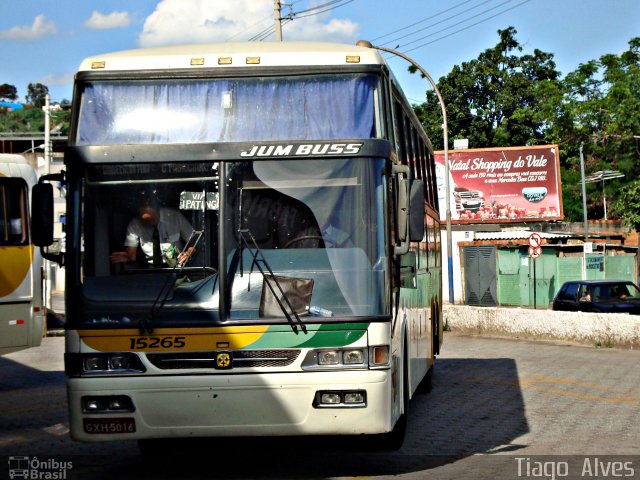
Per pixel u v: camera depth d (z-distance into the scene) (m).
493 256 43.78
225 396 7.32
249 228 7.53
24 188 14.60
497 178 50.78
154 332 7.38
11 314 14.24
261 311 7.40
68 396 7.45
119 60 7.94
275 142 7.62
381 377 7.38
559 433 10.55
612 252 44.12
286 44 8.20
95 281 7.52
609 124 40.66
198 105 7.84
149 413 7.35
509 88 55.78
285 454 9.30
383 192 7.60
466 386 15.16
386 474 8.21
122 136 7.78
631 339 21.94
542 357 20.22
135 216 7.59
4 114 99.50
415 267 10.89
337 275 7.47
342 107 7.81
